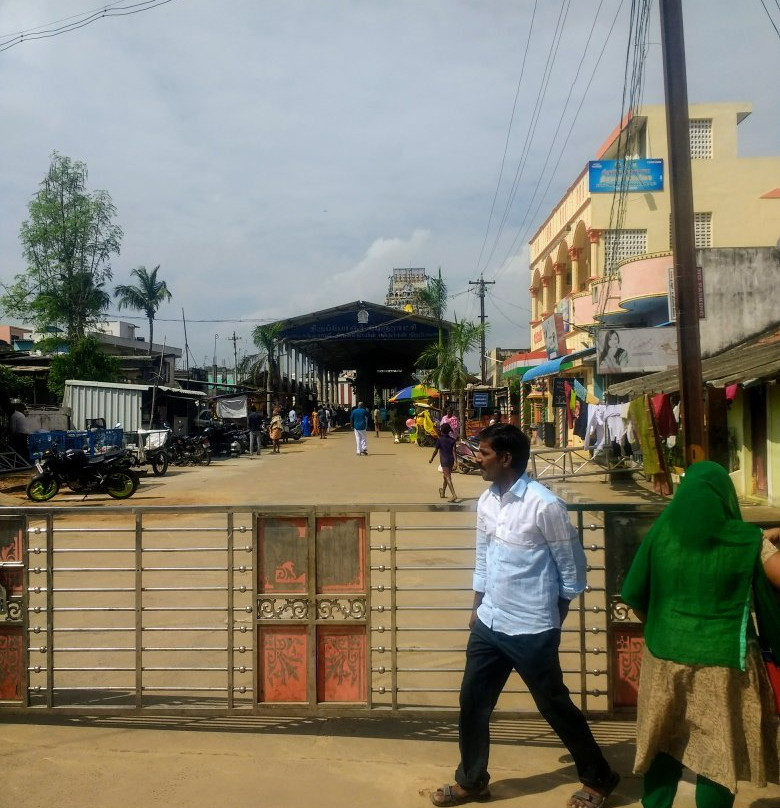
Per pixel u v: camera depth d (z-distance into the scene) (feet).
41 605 22.86
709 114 70.38
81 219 112.88
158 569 14.02
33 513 14.05
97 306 115.44
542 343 102.17
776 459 38.68
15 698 14.40
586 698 14.10
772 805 11.32
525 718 14.32
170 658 18.25
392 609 13.66
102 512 13.99
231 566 13.91
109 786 11.84
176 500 47.21
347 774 12.25
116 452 50.08
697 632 9.66
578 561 11.28
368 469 69.26
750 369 26.27
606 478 53.88
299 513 13.71
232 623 14.01
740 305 44.14
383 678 16.79
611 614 13.65
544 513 11.03
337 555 13.73
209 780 12.03
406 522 35.60
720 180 70.33
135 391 80.59
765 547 9.84
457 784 11.41
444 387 101.60
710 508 9.71
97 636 20.08
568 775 12.27
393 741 13.44
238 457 87.35
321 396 233.76
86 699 15.26
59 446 62.59
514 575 11.15
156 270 162.30
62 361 93.66
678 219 16.19
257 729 13.91
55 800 11.41
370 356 231.09
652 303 56.65
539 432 94.48
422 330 159.74
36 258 113.09
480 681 11.48
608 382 62.44
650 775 10.28
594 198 71.05
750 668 9.63
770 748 9.78
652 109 71.67
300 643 13.84
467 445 63.98
